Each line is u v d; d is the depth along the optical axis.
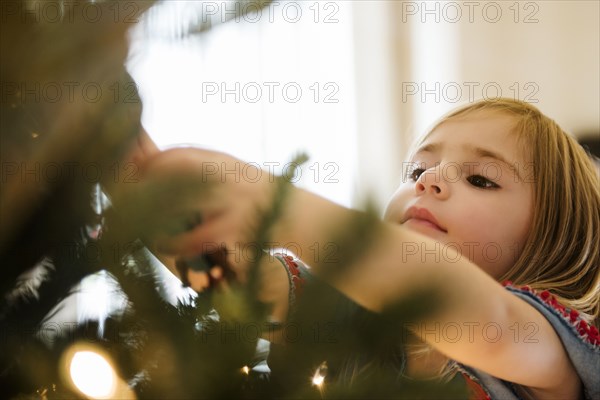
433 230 0.56
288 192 0.26
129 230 0.26
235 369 0.25
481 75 1.71
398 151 1.58
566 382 0.46
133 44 0.26
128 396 0.26
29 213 0.26
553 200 0.60
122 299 0.28
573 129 1.64
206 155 0.27
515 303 0.39
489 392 0.49
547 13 1.71
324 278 0.26
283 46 1.40
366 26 1.62
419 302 0.25
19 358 0.27
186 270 0.28
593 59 1.67
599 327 0.56
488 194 0.58
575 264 0.60
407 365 0.37
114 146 0.26
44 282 0.28
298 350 0.25
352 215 0.25
